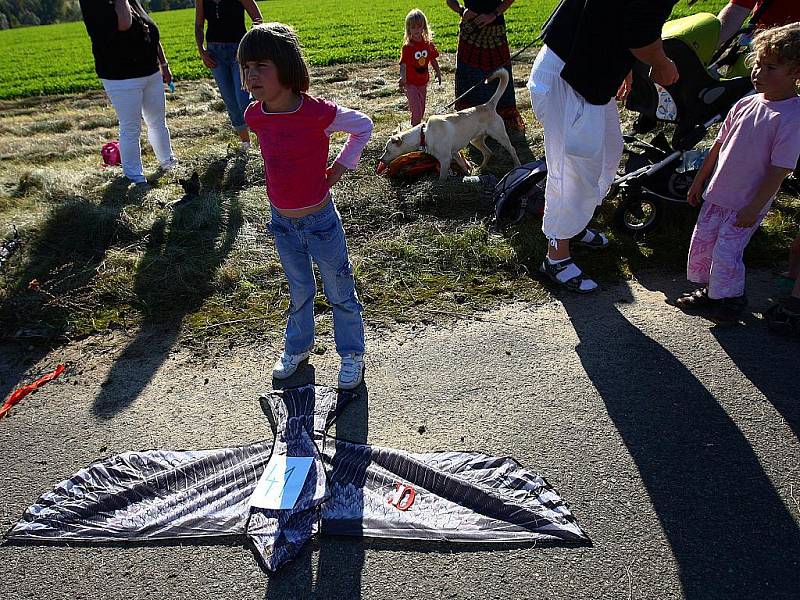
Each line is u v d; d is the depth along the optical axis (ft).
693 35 12.72
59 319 12.53
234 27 19.95
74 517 8.14
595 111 11.07
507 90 21.35
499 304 12.35
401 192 16.89
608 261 13.55
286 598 7.00
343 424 9.48
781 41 9.21
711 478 8.20
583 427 9.16
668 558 7.21
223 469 8.71
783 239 13.65
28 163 23.82
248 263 14.11
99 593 7.21
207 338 11.79
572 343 11.05
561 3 11.31
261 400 10.02
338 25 77.30
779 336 10.85
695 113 13.55
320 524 7.77
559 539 7.48
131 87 18.28
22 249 15.14
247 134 21.94
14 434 9.73
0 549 7.80
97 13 16.92
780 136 9.63
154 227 15.88
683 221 14.60
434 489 8.23
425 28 20.98
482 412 9.57
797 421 9.02
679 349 10.69
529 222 15.10
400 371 10.57
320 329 11.89
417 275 13.37
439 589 7.00
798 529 7.45
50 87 47.73
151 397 10.34
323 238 9.43
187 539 7.74
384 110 26.91
